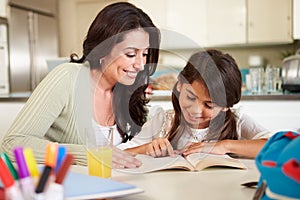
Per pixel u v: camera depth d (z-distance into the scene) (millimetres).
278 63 4266
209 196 660
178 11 4199
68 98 1100
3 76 4191
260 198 521
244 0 4074
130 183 764
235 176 824
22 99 2430
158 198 654
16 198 471
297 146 485
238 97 1124
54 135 1165
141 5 4254
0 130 2461
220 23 4141
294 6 3760
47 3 4941
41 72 4770
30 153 516
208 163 904
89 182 629
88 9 5488
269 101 2256
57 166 500
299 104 2230
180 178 805
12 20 4281
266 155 516
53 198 478
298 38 3785
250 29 4086
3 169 481
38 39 4719
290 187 461
